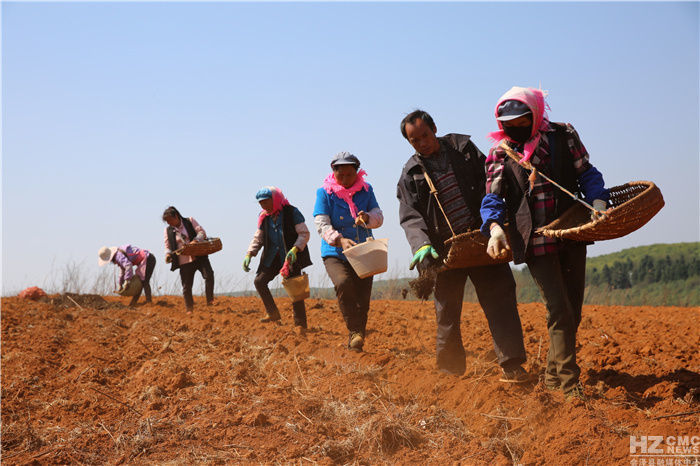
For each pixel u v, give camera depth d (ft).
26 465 12.71
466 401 14.28
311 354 20.29
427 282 15.49
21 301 38.78
